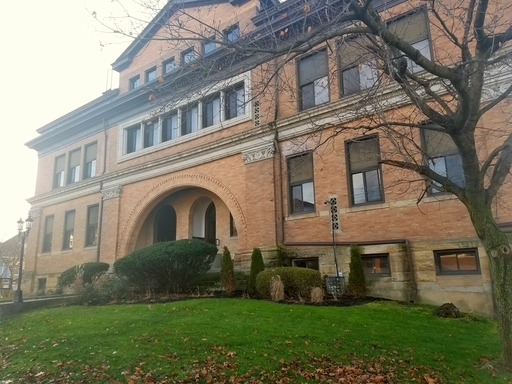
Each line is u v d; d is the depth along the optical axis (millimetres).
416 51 5898
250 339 6730
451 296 9938
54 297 13375
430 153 10852
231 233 17094
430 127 6355
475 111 6051
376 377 5246
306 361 5855
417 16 11625
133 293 13102
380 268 11328
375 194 11883
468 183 6055
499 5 9945
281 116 14234
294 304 9539
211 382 5191
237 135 14992
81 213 21031
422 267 10484
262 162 14211
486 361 5785
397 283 10703
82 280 15328
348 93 12500
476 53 6449
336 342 6609
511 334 5520
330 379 5262
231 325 7602
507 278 5641
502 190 9406
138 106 19625
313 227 12773
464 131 6074
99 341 7051
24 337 8125
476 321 8414
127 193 19062
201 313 8812
